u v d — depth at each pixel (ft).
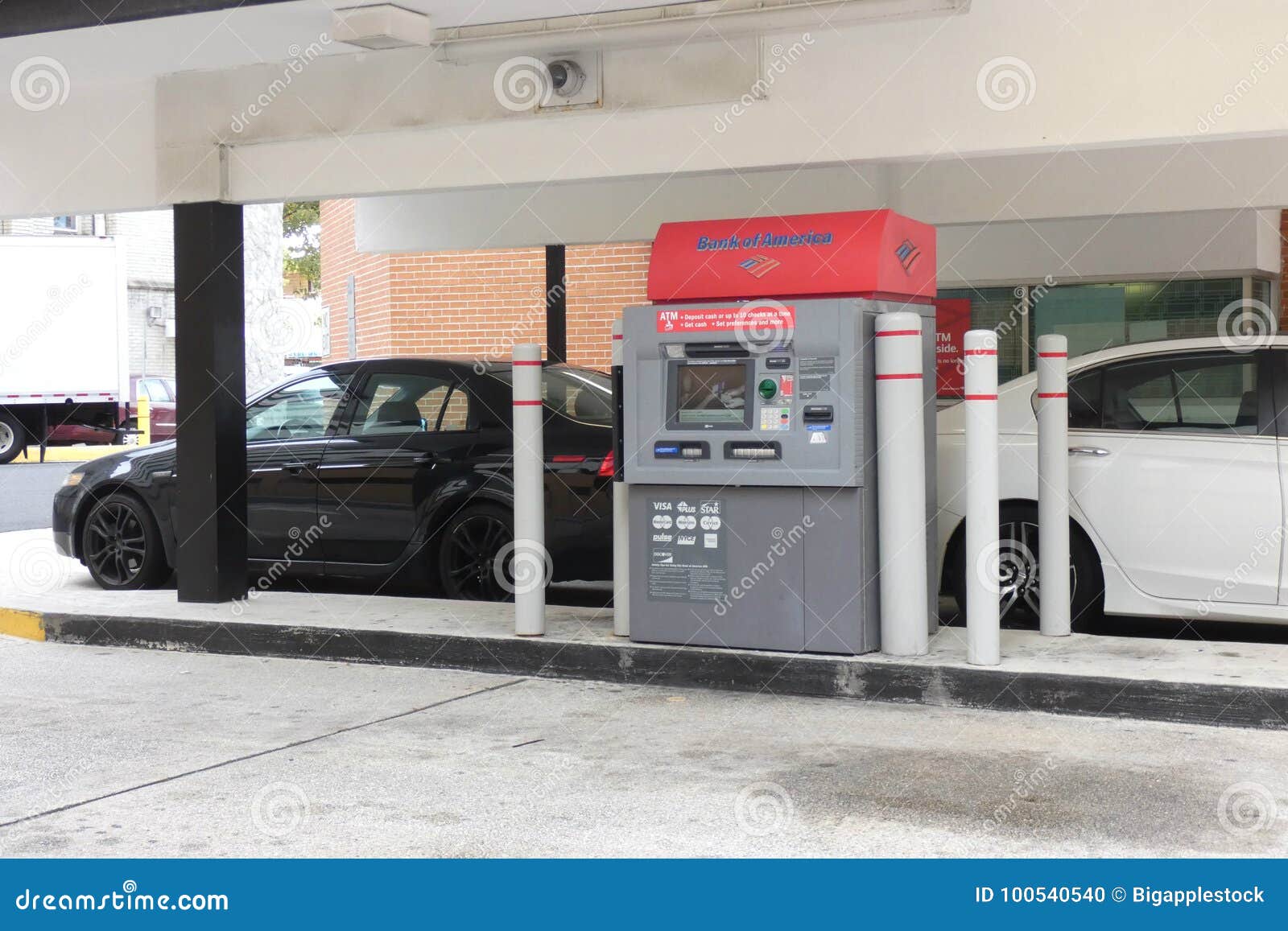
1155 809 16.56
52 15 26.14
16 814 16.84
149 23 25.82
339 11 24.97
